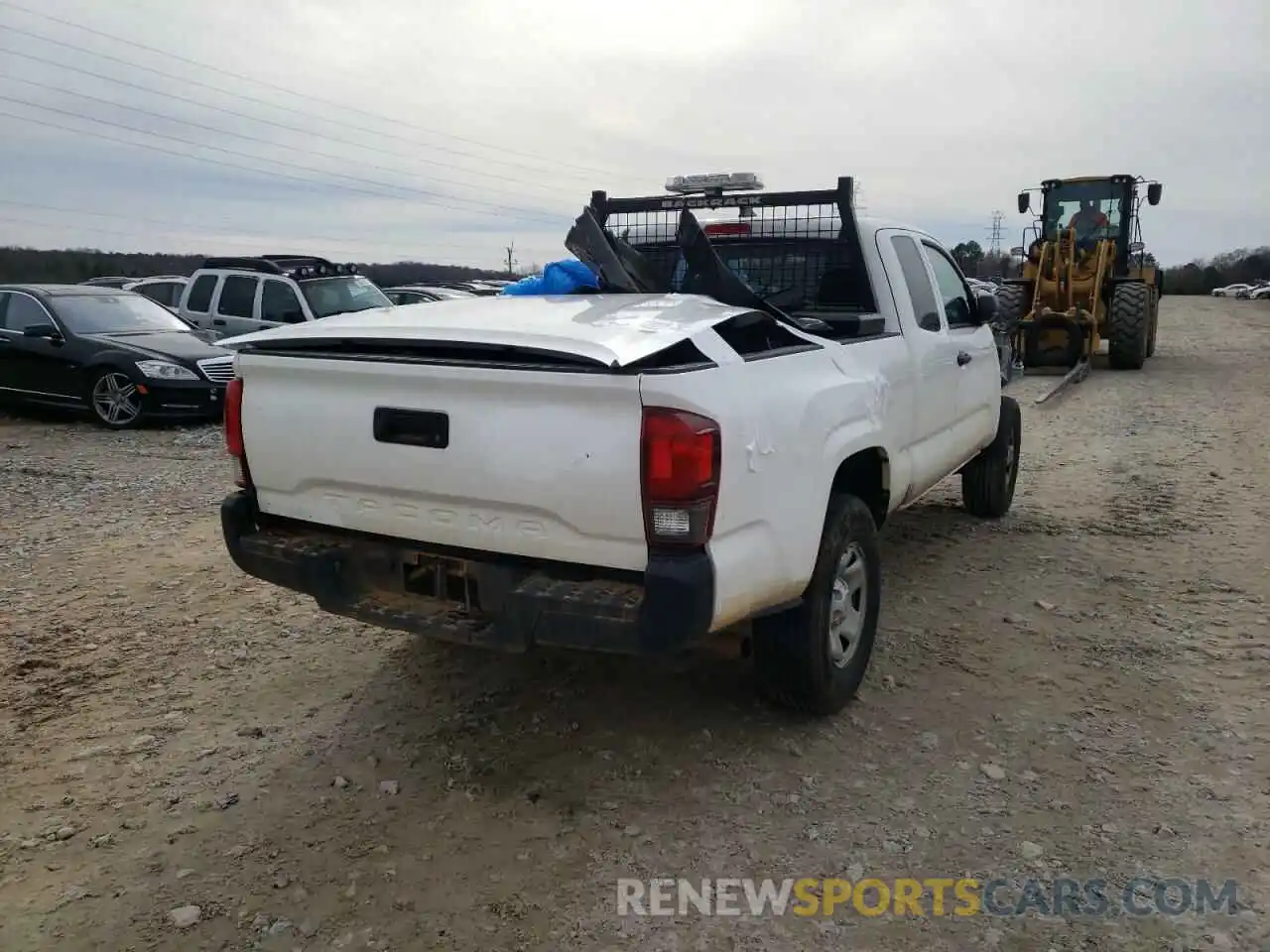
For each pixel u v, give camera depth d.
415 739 3.83
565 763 3.64
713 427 2.96
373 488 3.44
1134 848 3.09
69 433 10.96
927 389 5.00
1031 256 17.45
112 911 2.86
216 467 8.98
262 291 13.16
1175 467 8.52
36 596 5.41
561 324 3.38
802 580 3.49
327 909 2.86
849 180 4.86
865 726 3.88
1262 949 2.65
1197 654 4.51
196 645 4.75
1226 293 72.62
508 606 3.16
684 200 5.38
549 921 2.80
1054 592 5.34
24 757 3.72
